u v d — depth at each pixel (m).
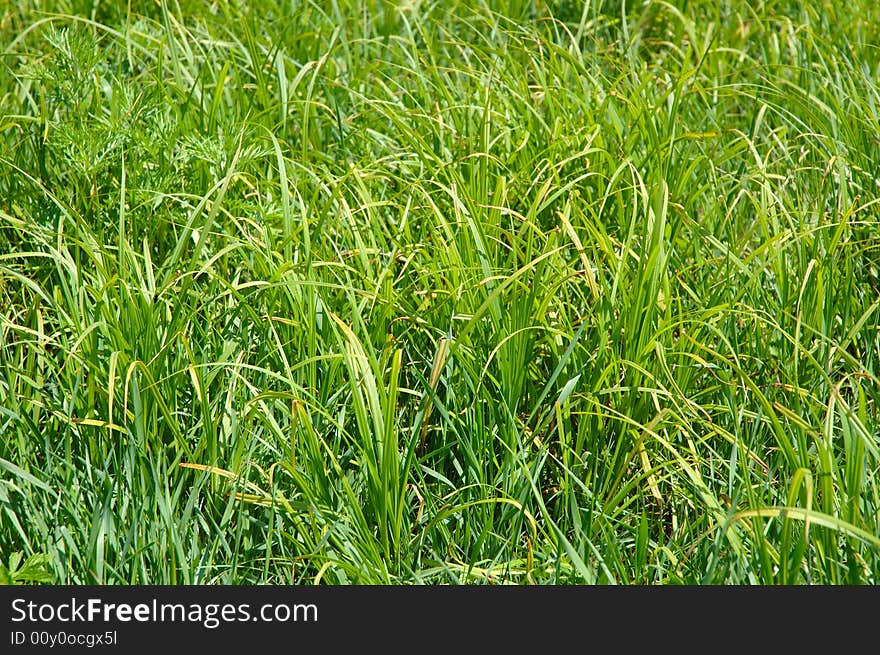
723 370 2.91
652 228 3.14
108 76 4.06
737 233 3.70
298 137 4.19
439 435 2.98
